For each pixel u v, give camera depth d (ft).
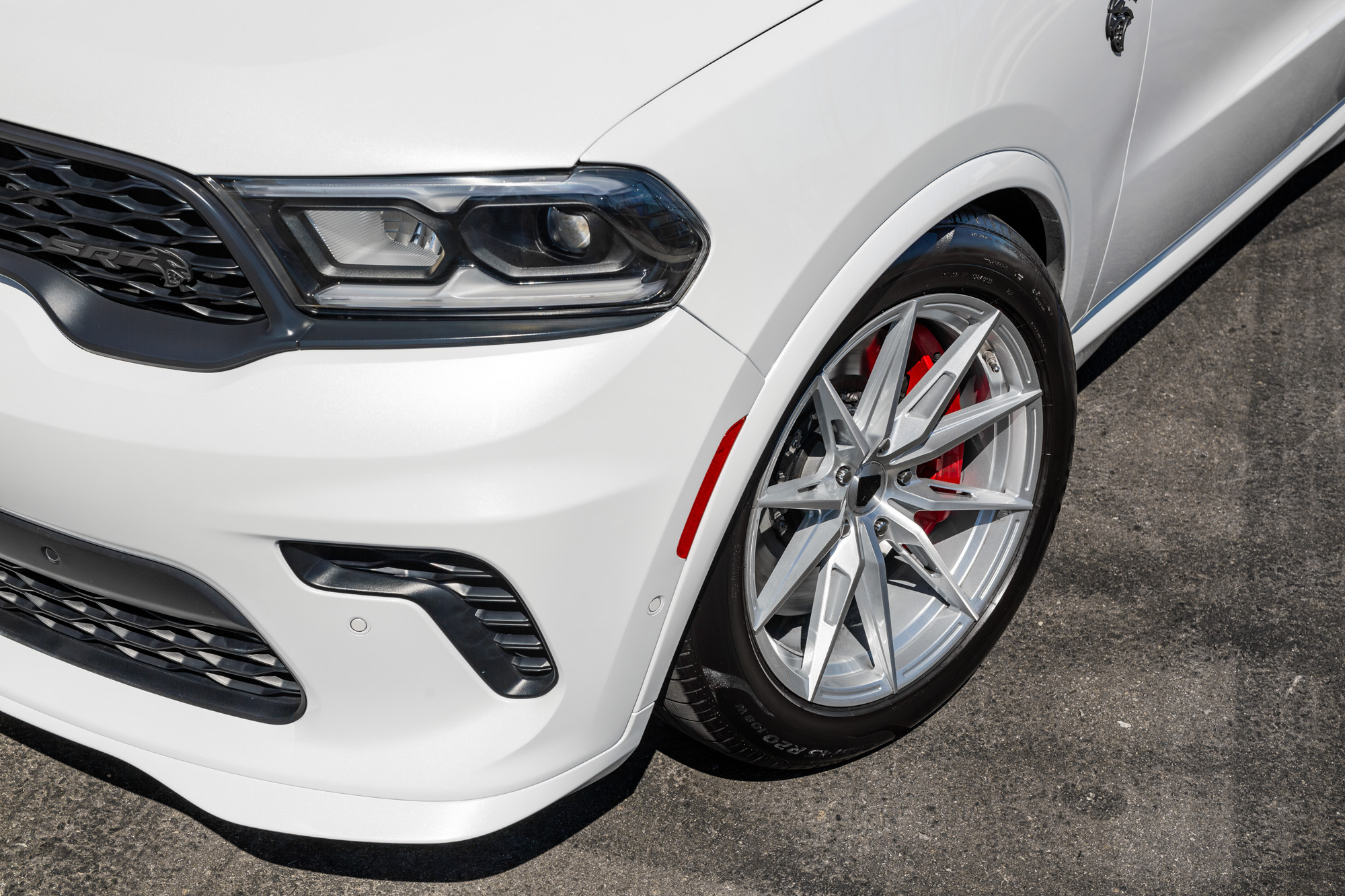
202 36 4.75
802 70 4.83
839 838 6.36
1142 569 8.17
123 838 6.32
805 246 4.83
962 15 5.36
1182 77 7.20
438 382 4.41
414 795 5.08
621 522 4.68
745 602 5.54
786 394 5.01
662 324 4.58
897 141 5.06
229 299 4.56
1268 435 9.41
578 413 4.48
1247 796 6.59
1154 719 7.07
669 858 6.24
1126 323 10.61
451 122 4.40
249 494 4.48
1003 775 6.73
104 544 4.85
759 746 6.10
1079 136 6.24
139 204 4.58
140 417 4.54
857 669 6.51
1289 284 11.09
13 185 4.82
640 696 5.27
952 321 6.07
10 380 4.73
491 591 4.76
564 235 4.47
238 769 5.24
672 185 4.48
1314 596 7.95
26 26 4.91
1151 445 9.30
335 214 4.37
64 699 5.58
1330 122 10.21
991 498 6.68
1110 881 6.12
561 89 4.51
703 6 4.88
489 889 6.09
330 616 4.75
